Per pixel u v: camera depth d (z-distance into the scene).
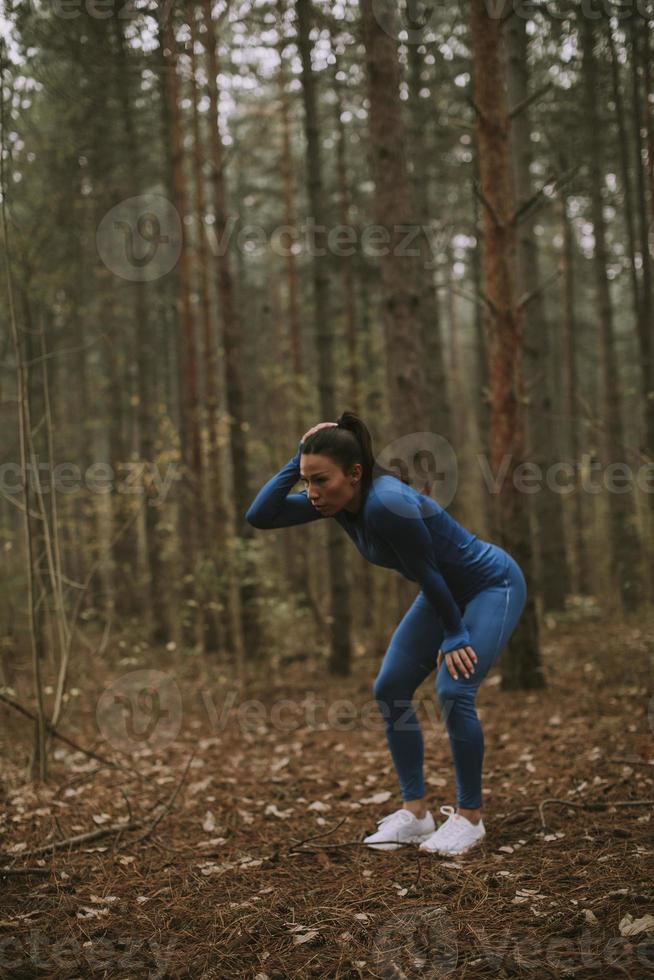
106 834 3.17
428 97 9.34
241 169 12.92
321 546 10.43
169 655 8.03
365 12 5.39
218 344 16.14
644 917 2.10
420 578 2.73
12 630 5.71
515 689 5.70
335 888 2.56
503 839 2.91
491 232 5.37
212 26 7.30
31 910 2.43
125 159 9.84
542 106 9.07
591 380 17.47
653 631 6.66
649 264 7.81
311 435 2.74
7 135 4.32
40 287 5.91
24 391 4.14
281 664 7.68
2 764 4.32
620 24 6.84
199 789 3.86
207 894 2.54
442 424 9.16
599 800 3.20
